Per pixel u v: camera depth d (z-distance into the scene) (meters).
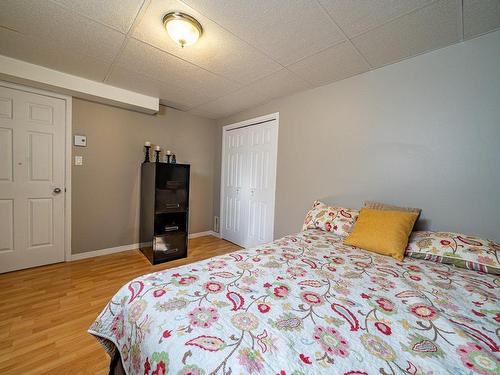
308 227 2.09
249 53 1.82
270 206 2.94
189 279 0.98
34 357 1.23
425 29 1.48
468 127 1.56
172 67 2.08
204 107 3.23
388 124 1.92
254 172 3.19
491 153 1.48
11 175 2.23
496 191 1.46
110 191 2.84
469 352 0.60
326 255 1.37
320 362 0.56
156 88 2.58
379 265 1.24
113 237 2.90
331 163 2.30
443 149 1.66
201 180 3.81
